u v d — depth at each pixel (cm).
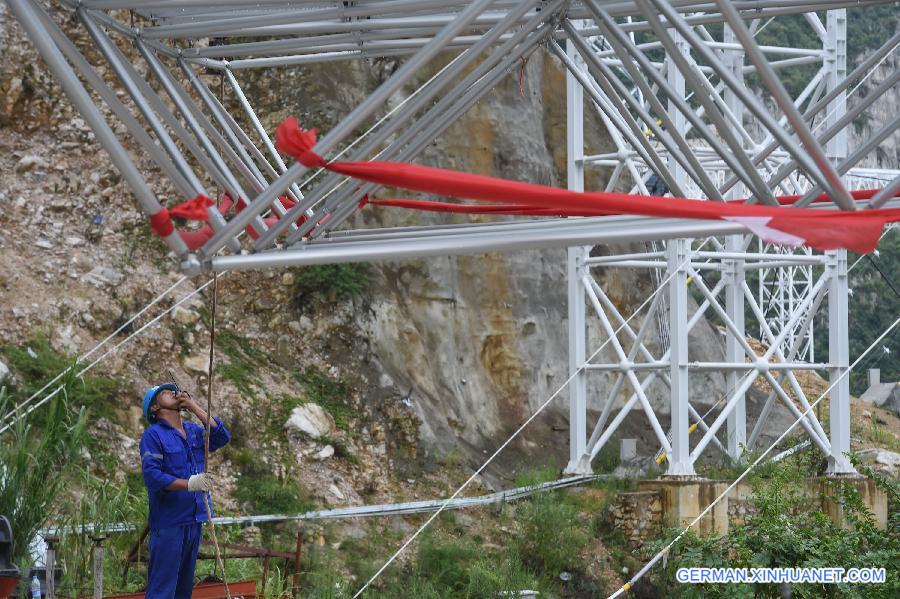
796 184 2423
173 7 659
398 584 1638
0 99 2044
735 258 2261
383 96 558
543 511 1934
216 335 2006
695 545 1597
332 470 1902
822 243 570
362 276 2266
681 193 785
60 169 2042
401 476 2020
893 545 1510
